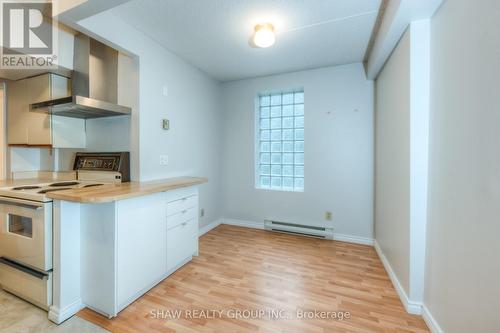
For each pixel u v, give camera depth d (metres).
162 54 2.48
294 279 2.10
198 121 3.16
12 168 2.48
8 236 1.74
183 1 1.76
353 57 2.78
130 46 2.08
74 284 1.63
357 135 2.97
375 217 2.88
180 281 2.05
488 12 0.99
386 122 2.31
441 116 1.40
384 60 2.26
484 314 1.02
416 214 1.61
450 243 1.29
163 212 2.00
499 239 0.94
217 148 3.67
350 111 2.99
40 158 2.68
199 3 1.79
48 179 2.43
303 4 1.81
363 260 2.50
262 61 2.91
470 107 1.12
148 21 2.03
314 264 2.40
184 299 1.80
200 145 3.22
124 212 1.62
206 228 3.40
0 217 1.77
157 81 2.41
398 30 1.70
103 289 1.59
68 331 1.46
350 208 3.03
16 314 1.60
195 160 3.11
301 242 3.02
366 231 2.96
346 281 2.07
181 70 2.79
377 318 1.59
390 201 2.15
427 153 1.57
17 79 2.39
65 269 1.57
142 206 1.78
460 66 1.20
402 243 1.80
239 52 2.65
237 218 3.72
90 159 2.35
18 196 1.65
